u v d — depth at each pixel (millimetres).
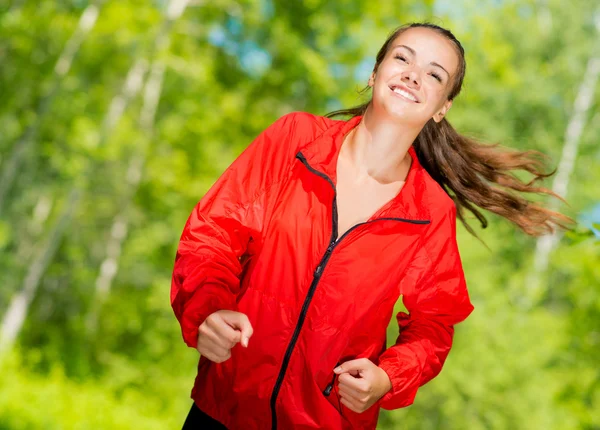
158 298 17656
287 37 13633
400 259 1952
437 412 12508
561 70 23922
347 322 1907
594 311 11555
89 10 13703
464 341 12430
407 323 2135
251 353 1892
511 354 12234
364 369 1841
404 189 1973
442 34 1910
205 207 1882
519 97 22797
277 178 1929
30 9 13219
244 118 15570
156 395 17250
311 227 1894
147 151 15398
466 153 2418
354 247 1899
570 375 12453
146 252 19609
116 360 17422
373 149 1949
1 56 14250
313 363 1897
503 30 23938
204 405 1952
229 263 1809
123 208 19391
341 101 13594
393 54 1901
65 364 17625
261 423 1937
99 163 15859
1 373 11172
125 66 15969
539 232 2529
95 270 21672
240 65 15508
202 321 1705
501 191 2461
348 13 13328
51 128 14633
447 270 2031
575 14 24484
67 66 13891
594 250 10953
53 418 10117
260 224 1903
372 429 2029
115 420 11570
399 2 12945
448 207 2043
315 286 1877
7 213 22203
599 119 24375
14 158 14625
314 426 1925
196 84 15086
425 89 1882
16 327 15719
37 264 15898
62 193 18953
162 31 14375
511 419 12062
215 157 16469
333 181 1881
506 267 18000
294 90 14641
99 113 14383
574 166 23875
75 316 20578
